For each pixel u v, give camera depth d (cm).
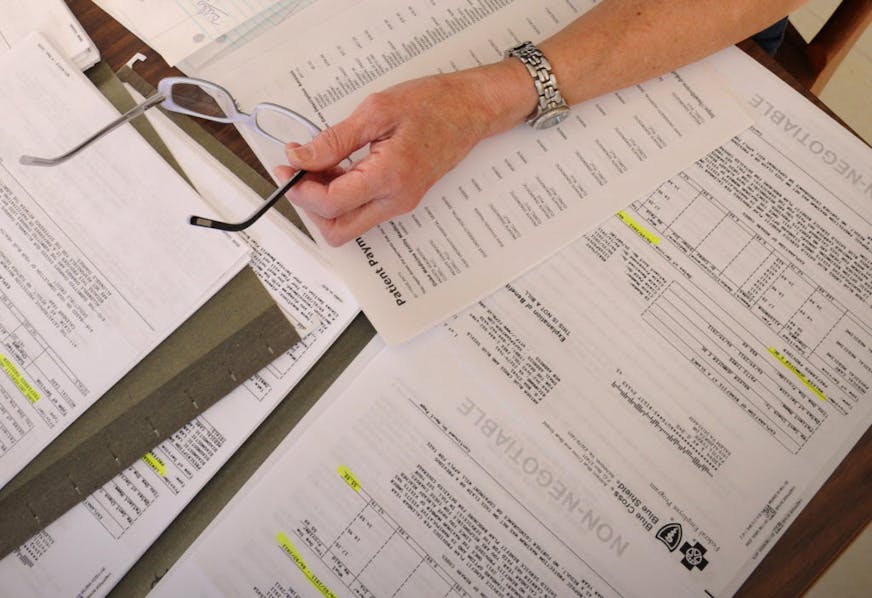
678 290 52
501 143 56
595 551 47
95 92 54
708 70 57
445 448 49
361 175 48
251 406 49
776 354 50
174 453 48
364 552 47
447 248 52
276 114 55
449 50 58
